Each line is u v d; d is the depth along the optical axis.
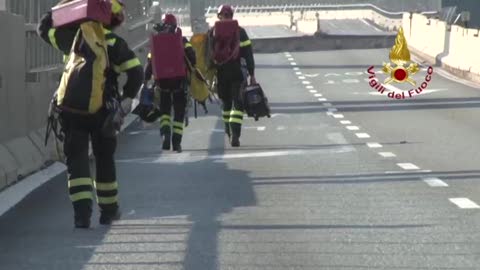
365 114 72.62
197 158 49.31
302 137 58.72
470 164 45.28
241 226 31.11
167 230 30.64
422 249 27.47
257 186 39.47
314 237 29.23
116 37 30.64
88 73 29.92
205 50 51.81
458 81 107.25
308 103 83.12
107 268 25.84
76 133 30.55
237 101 53.00
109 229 30.95
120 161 48.62
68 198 36.81
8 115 41.31
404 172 42.84
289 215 32.88
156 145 55.78
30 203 35.78
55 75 50.66
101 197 31.73
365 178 41.16
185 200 36.28
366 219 31.94
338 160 47.38
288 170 44.16
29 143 43.72
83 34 29.92
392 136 58.19
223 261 26.31
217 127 65.38
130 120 68.31
